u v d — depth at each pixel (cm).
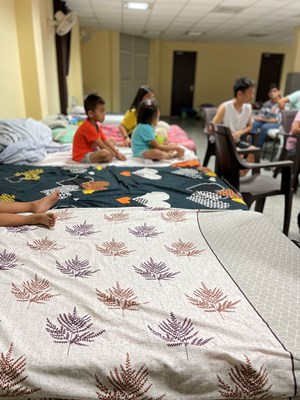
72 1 508
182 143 326
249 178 243
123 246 121
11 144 237
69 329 81
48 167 229
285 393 72
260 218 144
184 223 140
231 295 94
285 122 379
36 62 335
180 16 600
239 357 73
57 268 107
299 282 101
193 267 108
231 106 307
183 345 76
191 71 1036
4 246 119
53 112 457
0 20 281
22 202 161
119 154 255
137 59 890
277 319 85
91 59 788
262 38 866
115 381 71
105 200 167
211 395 73
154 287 97
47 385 70
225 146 221
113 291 95
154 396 71
